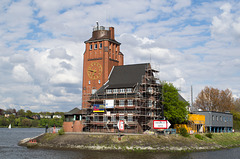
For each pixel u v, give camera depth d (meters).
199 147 73.88
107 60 98.25
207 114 101.25
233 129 122.06
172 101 88.88
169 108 87.75
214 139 86.56
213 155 64.50
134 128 80.94
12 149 74.19
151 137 71.25
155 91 89.00
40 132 174.88
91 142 71.50
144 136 71.00
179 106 87.75
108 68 98.25
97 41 101.25
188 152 67.62
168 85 91.25
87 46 103.56
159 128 75.06
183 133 78.62
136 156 60.38
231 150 75.38
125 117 82.62
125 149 66.69
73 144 72.81
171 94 89.00
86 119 89.44
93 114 88.44
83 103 100.06
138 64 95.31
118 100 84.50
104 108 84.50
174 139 73.81
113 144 68.69
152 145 68.25
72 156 61.34
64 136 77.62
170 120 90.38
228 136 98.31
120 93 86.19
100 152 65.69
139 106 82.00
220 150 74.44
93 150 68.44
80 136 75.00
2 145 84.31
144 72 91.56
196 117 94.88
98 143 70.44
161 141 70.75
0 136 128.00
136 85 86.19
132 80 90.31
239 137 102.25
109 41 101.19
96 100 86.94
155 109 88.62
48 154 64.69
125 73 94.56
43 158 59.66
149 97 88.50
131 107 81.50
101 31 102.75
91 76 100.50
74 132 82.81
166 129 77.06
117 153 64.12
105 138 71.31
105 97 87.25
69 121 94.00
